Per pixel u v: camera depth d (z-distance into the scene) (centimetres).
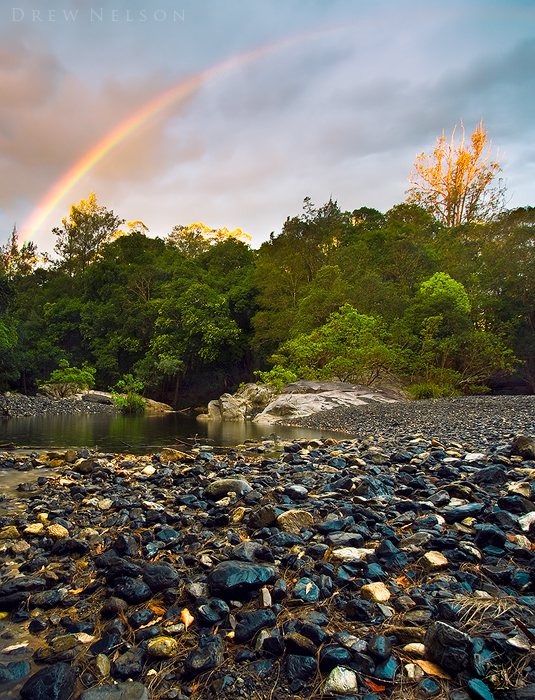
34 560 293
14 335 2797
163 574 254
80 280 5375
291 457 652
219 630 212
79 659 196
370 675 181
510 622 203
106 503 422
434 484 443
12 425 1314
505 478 433
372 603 227
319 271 3484
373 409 1445
